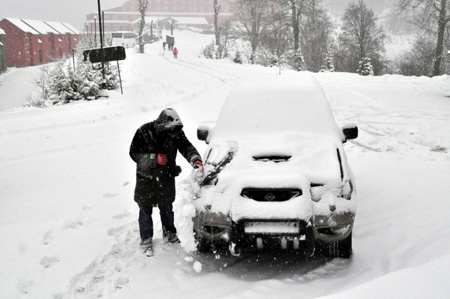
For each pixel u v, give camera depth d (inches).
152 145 172.6
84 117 582.9
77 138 451.2
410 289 100.9
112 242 188.4
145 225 178.2
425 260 157.4
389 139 394.6
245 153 184.2
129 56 2071.9
